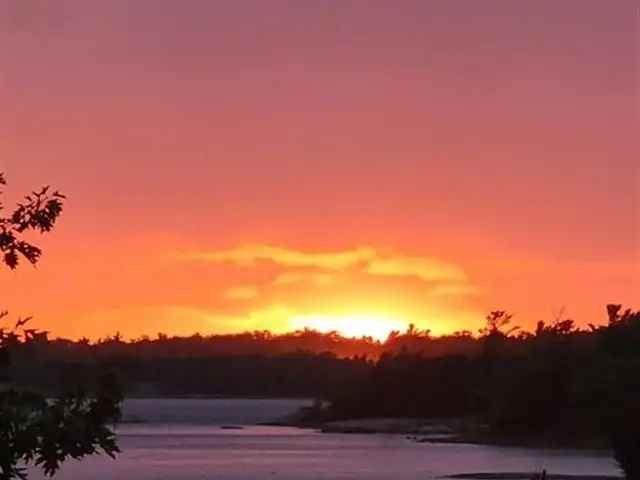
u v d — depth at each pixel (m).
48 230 13.48
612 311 125.50
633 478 64.31
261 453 126.44
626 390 78.06
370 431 184.25
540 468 99.94
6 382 12.78
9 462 12.12
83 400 12.52
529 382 147.00
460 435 161.25
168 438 166.12
